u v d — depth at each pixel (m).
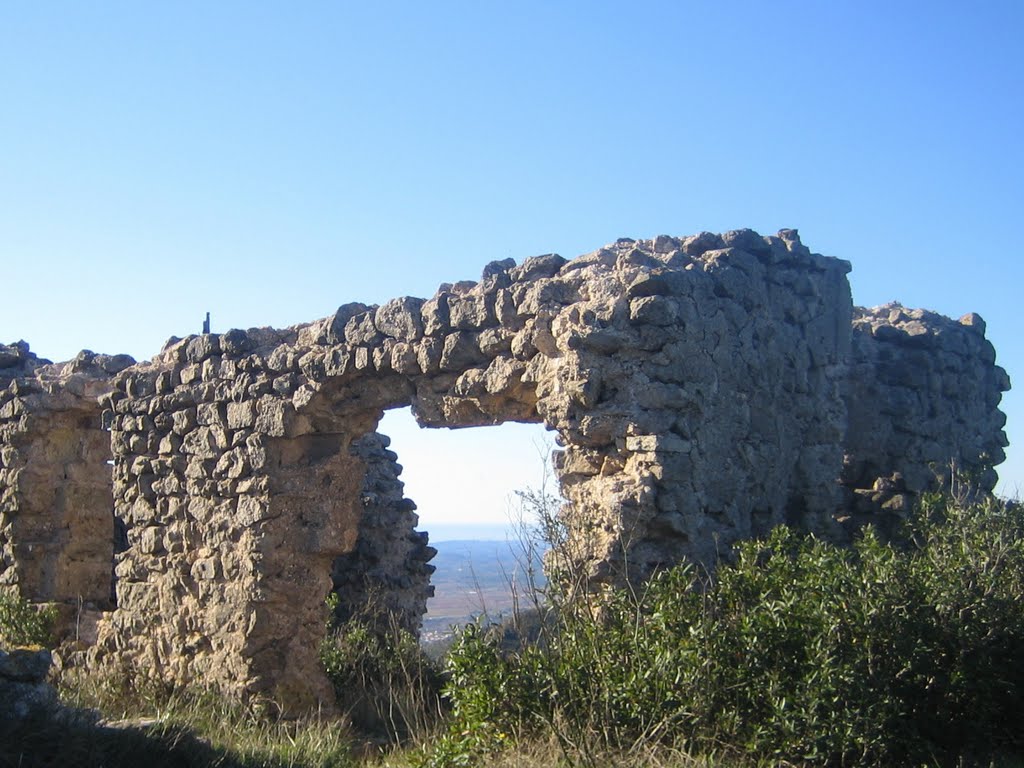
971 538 9.62
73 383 15.06
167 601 13.14
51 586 15.16
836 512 13.52
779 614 8.14
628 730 8.04
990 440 15.98
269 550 12.09
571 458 9.97
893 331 14.52
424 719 10.74
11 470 15.32
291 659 12.15
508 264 11.13
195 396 13.10
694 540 9.46
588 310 9.84
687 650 8.06
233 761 9.30
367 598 17.16
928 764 7.88
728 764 7.64
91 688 12.55
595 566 9.21
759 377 11.19
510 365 10.41
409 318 11.22
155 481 13.55
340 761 10.02
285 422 12.04
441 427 11.31
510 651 9.12
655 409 9.61
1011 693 8.64
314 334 12.17
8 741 7.94
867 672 7.91
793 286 12.41
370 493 18.05
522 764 7.86
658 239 11.68
